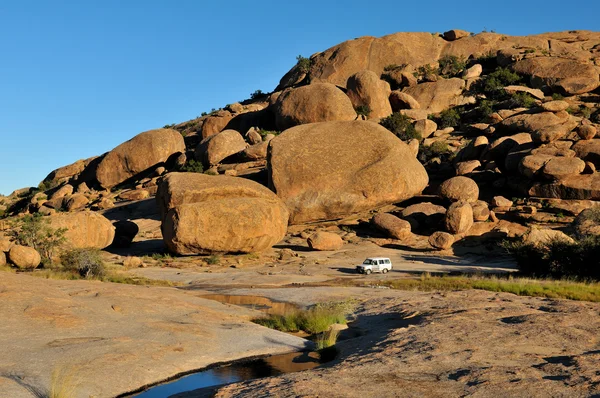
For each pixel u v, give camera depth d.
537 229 40.97
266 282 31.92
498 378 9.03
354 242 48.31
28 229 39.34
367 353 11.77
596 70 83.31
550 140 55.81
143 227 57.41
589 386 8.31
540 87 85.94
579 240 34.88
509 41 108.00
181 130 104.44
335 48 108.19
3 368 9.97
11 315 13.59
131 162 78.31
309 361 12.16
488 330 13.27
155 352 11.78
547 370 9.44
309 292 25.64
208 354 12.28
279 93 88.44
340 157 54.38
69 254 34.94
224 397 8.85
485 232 47.91
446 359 10.62
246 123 87.50
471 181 52.91
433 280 30.03
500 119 73.19
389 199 52.06
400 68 98.50
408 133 72.00
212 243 41.91
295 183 53.12
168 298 19.03
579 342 11.80
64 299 15.98
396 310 18.67
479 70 94.06
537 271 34.31
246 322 16.33
